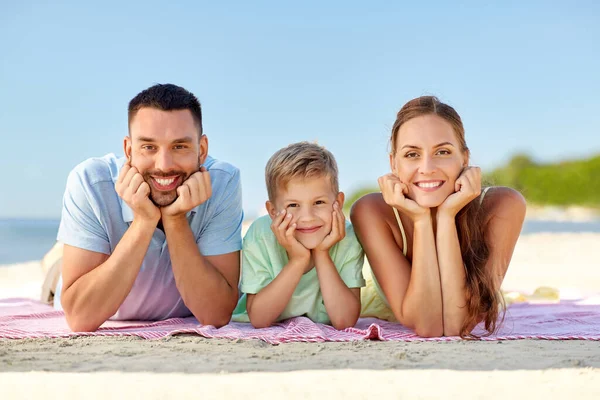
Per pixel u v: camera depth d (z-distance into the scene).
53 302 5.20
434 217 3.79
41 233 31.12
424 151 3.54
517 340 3.29
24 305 5.02
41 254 19.34
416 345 3.10
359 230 3.83
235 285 3.92
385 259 3.73
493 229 3.78
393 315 4.39
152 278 3.91
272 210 3.99
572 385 2.26
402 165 3.61
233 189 3.98
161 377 2.36
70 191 3.73
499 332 3.64
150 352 2.87
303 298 3.94
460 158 3.61
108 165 3.87
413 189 3.57
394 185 3.56
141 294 3.98
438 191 3.53
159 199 3.52
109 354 2.81
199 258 3.61
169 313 4.20
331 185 3.83
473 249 3.71
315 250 3.81
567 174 44.03
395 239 3.88
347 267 3.93
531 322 4.05
